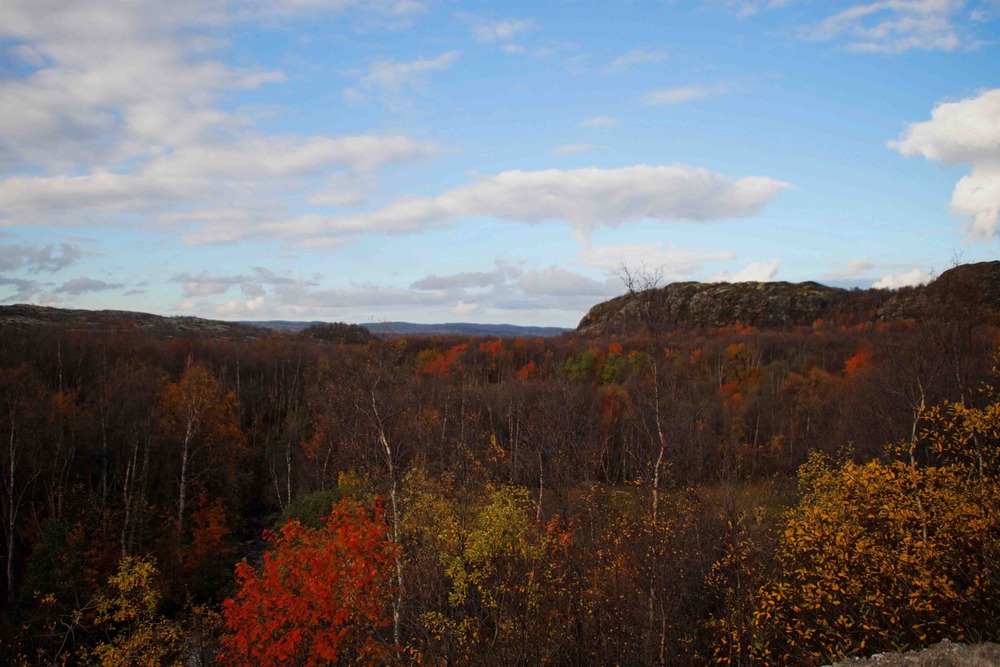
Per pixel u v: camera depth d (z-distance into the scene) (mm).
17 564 38188
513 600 18625
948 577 15633
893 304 119250
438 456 27266
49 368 59656
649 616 18062
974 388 24422
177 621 31688
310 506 34094
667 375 21141
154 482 47281
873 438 31781
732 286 160000
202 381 50625
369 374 23562
